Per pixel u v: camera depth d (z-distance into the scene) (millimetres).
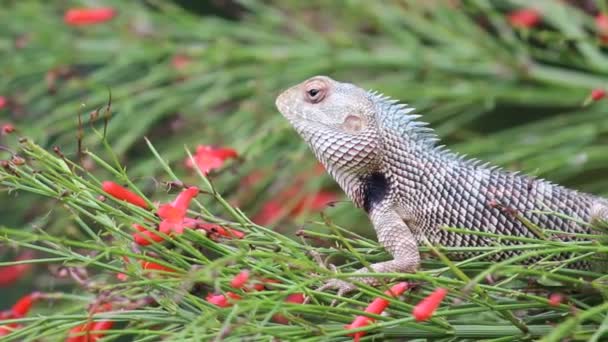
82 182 7613
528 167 12531
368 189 8898
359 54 14438
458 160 8750
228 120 13719
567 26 13781
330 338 7184
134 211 7629
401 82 13984
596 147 12797
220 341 6727
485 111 14727
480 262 8039
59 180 7535
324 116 9016
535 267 7828
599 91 9523
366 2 14812
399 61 14383
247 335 7145
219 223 7832
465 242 8562
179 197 7691
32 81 15258
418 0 14773
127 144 13430
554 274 7406
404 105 9023
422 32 14727
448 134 14516
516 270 7051
